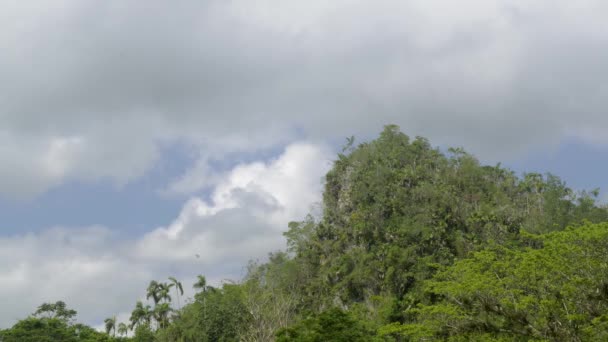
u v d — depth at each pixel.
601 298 27.03
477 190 107.44
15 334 71.38
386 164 116.50
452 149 118.00
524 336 28.33
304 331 34.66
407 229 95.62
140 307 93.62
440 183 108.56
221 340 57.62
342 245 103.06
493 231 89.25
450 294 31.23
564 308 27.16
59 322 76.06
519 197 106.81
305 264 99.31
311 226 106.31
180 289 97.00
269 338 52.03
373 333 40.06
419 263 86.25
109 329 93.38
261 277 68.94
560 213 84.06
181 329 63.84
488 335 28.44
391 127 126.44
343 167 119.75
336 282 93.81
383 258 92.88
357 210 107.00
